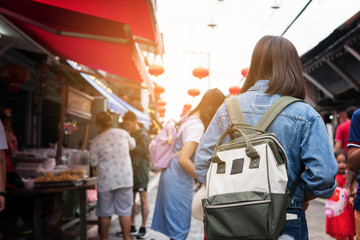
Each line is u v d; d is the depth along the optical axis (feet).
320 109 43.45
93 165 15.56
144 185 18.80
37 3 12.76
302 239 4.95
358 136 8.41
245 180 4.71
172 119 12.03
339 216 13.50
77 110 22.84
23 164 20.61
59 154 22.06
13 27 17.37
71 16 13.17
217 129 5.83
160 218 11.88
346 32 26.68
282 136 5.00
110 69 20.79
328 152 4.81
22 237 17.79
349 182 12.48
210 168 5.28
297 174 5.01
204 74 22.29
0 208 8.74
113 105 27.50
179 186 11.46
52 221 15.38
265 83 5.56
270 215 4.43
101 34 14.24
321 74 38.37
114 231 19.39
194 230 19.70
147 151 19.27
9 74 24.68
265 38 5.82
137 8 10.47
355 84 34.12
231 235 4.55
